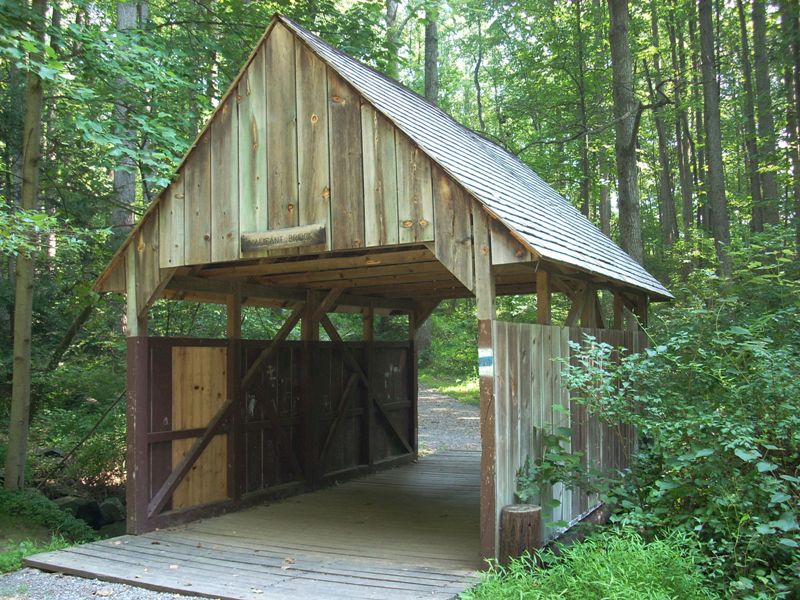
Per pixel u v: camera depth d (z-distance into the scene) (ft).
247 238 20.54
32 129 26.63
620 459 26.73
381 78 25.11
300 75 20.13
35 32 25.98
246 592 15.66
